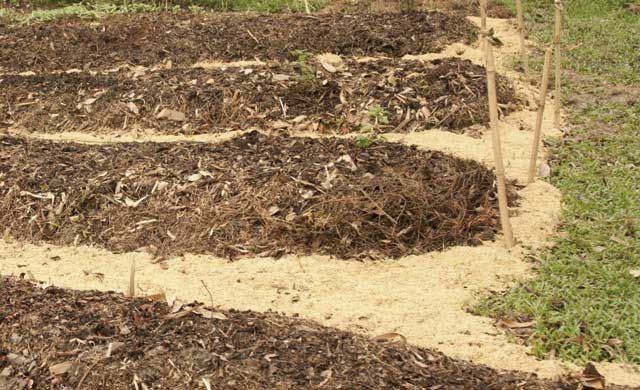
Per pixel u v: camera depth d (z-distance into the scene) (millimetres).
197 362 5039
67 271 5969
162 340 5152
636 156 6711
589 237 6055
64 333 5207
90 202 6352
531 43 8172
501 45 8125
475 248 6020
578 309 5535
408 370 5062
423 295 5703
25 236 6281
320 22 8359
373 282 5816
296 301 5688
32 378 5094
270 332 5227
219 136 7199
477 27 8336
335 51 7996
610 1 9070
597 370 5230
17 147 6844
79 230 6262
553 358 5305
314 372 5000
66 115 7512
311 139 6812
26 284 5586
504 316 5539
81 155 6730
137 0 9438
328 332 5285
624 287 5688
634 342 5371
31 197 6398
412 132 7098
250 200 6242
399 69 7570
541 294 5660
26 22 8852
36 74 8086
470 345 5375
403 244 6043
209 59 8070
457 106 7184
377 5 9258
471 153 6773
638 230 6098
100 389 5023
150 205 6305
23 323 5266
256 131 6938
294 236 6090
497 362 5277
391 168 6422
